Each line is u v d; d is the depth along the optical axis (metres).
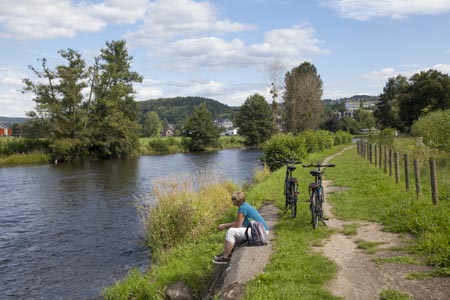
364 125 112.19
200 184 17.72
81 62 59.62
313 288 6.25
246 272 7.18
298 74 83.88
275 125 78.12
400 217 10.43
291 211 12.28
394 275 6.73
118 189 27.83
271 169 30.75
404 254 7.86
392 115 89.44
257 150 78.88
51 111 55.78
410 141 33.47
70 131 57.44
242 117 94.81
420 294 5.90
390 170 18.30
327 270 7.09
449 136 20.05
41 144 58.16
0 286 10.88
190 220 12.79
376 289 6.21
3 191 27.98
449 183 14.31
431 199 11.95
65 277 11.35
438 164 18.58
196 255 10.02
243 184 23.72
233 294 6.42
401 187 14.93
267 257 7.98
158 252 11.93
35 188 29.17
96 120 60.84
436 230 8.70
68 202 23.17
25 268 12.20
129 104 66.50
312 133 42.91
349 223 10.79
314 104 78.31
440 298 5.71
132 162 53.16
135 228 16.39
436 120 22.05
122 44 65.44
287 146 31.47
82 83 58.69
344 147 55.62
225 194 17.14
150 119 144.75
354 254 8.10
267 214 12.67
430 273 6.63
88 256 13.08
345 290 6.23
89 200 23.59
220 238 11.20
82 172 40.22
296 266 7.32
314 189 10.45
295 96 77.25
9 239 15.54
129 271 10.94
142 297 8.80
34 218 19.20
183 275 8.86
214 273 8.48
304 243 8.97
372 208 12.28
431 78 69.62
